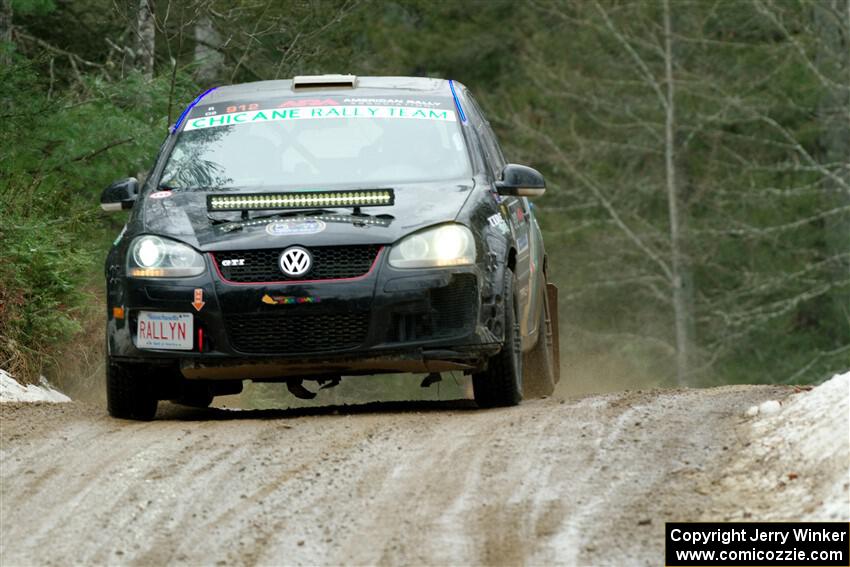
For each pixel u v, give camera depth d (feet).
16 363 140.67
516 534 73.36
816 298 446.19
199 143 116.67
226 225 103.96
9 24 197.98
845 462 76.89
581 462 84.89
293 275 100.89
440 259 101.81
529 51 460.14
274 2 236.22
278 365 101.60
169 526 76.38
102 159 186.29
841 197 433.89
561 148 462.60
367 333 100.83
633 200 454.81
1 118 173.27
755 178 447.83
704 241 442.50
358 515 77.05
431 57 451.94
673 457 84.89
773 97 441.27
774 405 91.25
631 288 450.71
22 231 148.87
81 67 241.35
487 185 112.68
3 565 71.26
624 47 459.73
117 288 104.83
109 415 107.96
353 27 255.70
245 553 72.02
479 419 98.99
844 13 420.36
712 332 439.63
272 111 118.93
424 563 69.77
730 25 445.78
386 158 114.01
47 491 83.25
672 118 440.04
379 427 96.73
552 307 145.79
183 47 243.81
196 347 102.06
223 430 98.02
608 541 71.97
